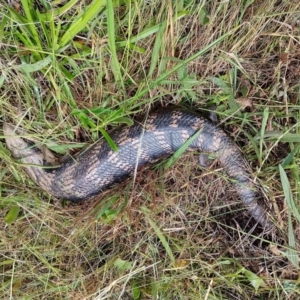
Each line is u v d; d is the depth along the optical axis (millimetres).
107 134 624
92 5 548
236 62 631
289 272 660
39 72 623
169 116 637
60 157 665
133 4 587
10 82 617
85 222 647
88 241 659
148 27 596
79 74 614
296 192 647
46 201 669
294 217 659
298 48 635
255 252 667
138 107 641
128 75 604
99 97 633
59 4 594
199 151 648
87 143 654
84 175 642
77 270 656
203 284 661
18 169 651
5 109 630
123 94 625
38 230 656
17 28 591
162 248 663
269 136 643
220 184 669
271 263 666
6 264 655
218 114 655
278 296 648
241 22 616
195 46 623
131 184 650
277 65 642
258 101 652
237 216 678
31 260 660
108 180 648
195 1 603
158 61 616
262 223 659
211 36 618
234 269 661
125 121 622
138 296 643
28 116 638
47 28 591
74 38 605
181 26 612
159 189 653
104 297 629
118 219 641
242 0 606
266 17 613
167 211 663
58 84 622
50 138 641
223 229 676
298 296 661
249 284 666
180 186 668
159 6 592
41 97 632
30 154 648
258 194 655
